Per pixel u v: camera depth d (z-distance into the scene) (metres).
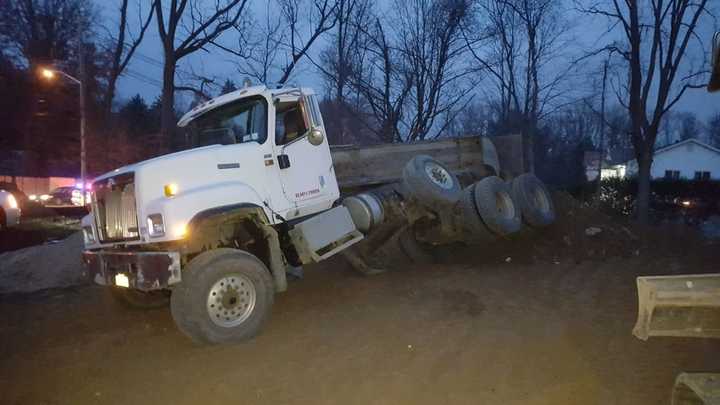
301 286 8.57
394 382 4.61
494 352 5.22
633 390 4.31
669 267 9.08
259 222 6.60
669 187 25.34
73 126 39.28
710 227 17.58
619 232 10.93
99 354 5.85
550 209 10.71
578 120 40.59
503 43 21.66
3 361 5.74
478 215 9.37
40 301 8.67
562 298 7.22
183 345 6.00
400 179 10.17
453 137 11.36
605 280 8.23
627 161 38.19
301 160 7.34
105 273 6.55
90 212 7.11
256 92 7.16
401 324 6.24
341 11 18.27
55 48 39.38
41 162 41.47
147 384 4.88
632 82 14.29
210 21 16.30
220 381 4.80
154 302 7.73
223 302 5.81
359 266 9.17
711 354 5.00
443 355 5.19
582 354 5.11
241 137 7.31
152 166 6.12
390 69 18.41
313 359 5.24
